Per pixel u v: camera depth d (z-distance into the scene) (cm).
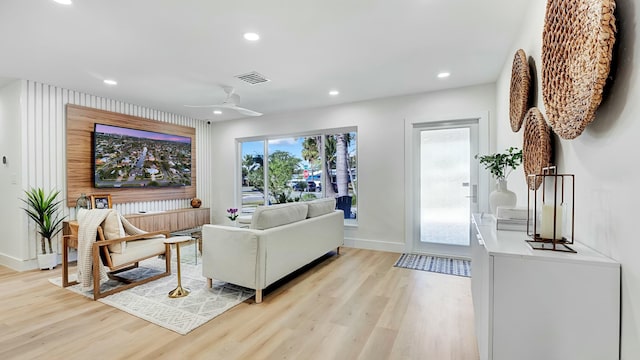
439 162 421
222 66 322
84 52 284
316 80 368
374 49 283
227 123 612
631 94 98
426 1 207
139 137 484
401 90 412
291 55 295
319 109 505
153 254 329
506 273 118
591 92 108
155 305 260
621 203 104
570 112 128
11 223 375
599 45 102
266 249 270
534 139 187
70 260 396
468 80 371
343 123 483
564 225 136
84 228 287
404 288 299
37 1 200
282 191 561
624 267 103
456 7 214
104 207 429
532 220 164
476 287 183
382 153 452
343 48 280
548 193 171
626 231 101
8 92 375
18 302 267
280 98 450
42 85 377
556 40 144
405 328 220
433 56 299
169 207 543
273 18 227
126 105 472
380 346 197
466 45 275
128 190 470
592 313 108
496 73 348
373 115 458
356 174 482
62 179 396
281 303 264
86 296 280
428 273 345
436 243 424
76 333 214
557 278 112
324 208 396
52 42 262
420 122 424
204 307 256
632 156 97
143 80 364
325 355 187
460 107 398
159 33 248
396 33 252
